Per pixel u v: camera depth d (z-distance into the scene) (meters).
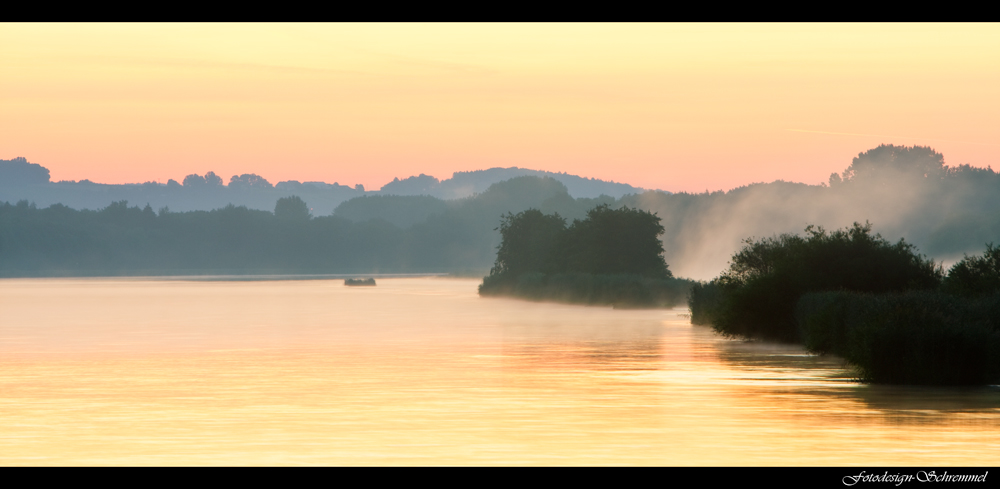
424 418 34.69
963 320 46.00
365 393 41.50
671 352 62.16
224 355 60.53
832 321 58.03
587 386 43.78
